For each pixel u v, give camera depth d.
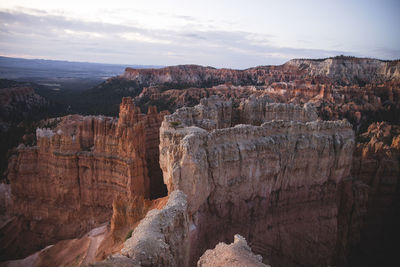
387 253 49.47
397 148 54.75
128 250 19.31
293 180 40.41
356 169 48.94
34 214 63.88
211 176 34.41
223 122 60.34
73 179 60.56
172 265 20.52
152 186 64.31
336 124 42.34
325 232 42.03
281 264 39.50
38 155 63.94
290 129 40.03
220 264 18.95
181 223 25.11
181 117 46.31
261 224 38.69
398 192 49.16
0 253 57.88
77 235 58.56
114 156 57.28
